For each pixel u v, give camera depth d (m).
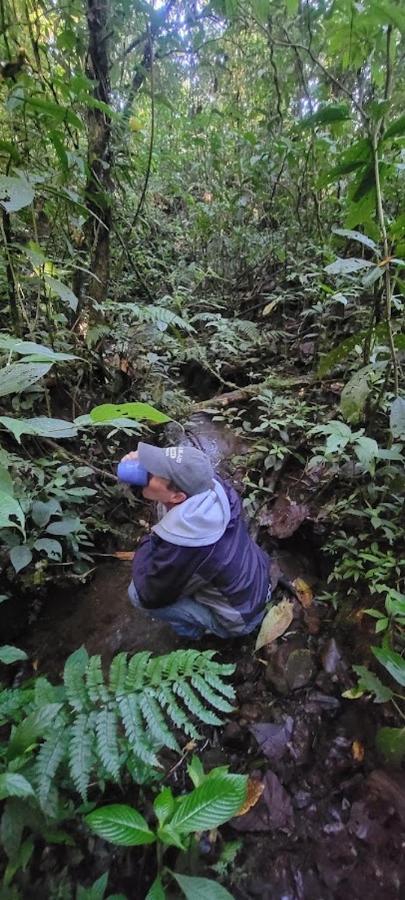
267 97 3.86
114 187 2.90
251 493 2.47
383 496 1.99
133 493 2.58
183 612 1.81
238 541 1.73
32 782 1.08
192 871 1.29
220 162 4.12
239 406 3.17
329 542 2.12
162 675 1.23
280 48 3.20
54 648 2.02
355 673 1.75
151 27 2.50
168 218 5.05
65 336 2.57
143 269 3.92
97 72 2.38
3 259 2.06
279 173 3.46
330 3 2.31
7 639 2.05
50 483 1.98
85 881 1.27
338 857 1.35
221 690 1.20
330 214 3.35
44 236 2.95
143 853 1.33
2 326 2.64
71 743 1.07
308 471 2.45
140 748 1.08
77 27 2.41
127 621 2.10
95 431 2.63
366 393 1.72
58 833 1.21
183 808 1.00
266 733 1.63
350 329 2.96
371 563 1.94
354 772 1.52
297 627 1.95
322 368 1.98
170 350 3.30
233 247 4.18
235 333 3.40
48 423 1.00
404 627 1.71
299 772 1.54
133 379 3.02
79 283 2.75
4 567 2.02
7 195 1.40
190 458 1.62
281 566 2.21
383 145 1.58
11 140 2.10
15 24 2.12
